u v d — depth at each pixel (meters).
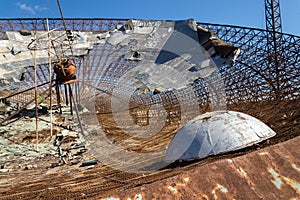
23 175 8.58
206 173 1.70
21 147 13.57
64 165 9.80
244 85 21.64
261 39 18.88
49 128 17.45
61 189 5.49
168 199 1.49
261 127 6.78
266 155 1.88
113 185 4.94
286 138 7.08
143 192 1.51
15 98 26.28
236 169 1.75
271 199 1.59
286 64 19.17
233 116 6.84
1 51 18.70
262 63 19.56
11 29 19.28
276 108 16.22
